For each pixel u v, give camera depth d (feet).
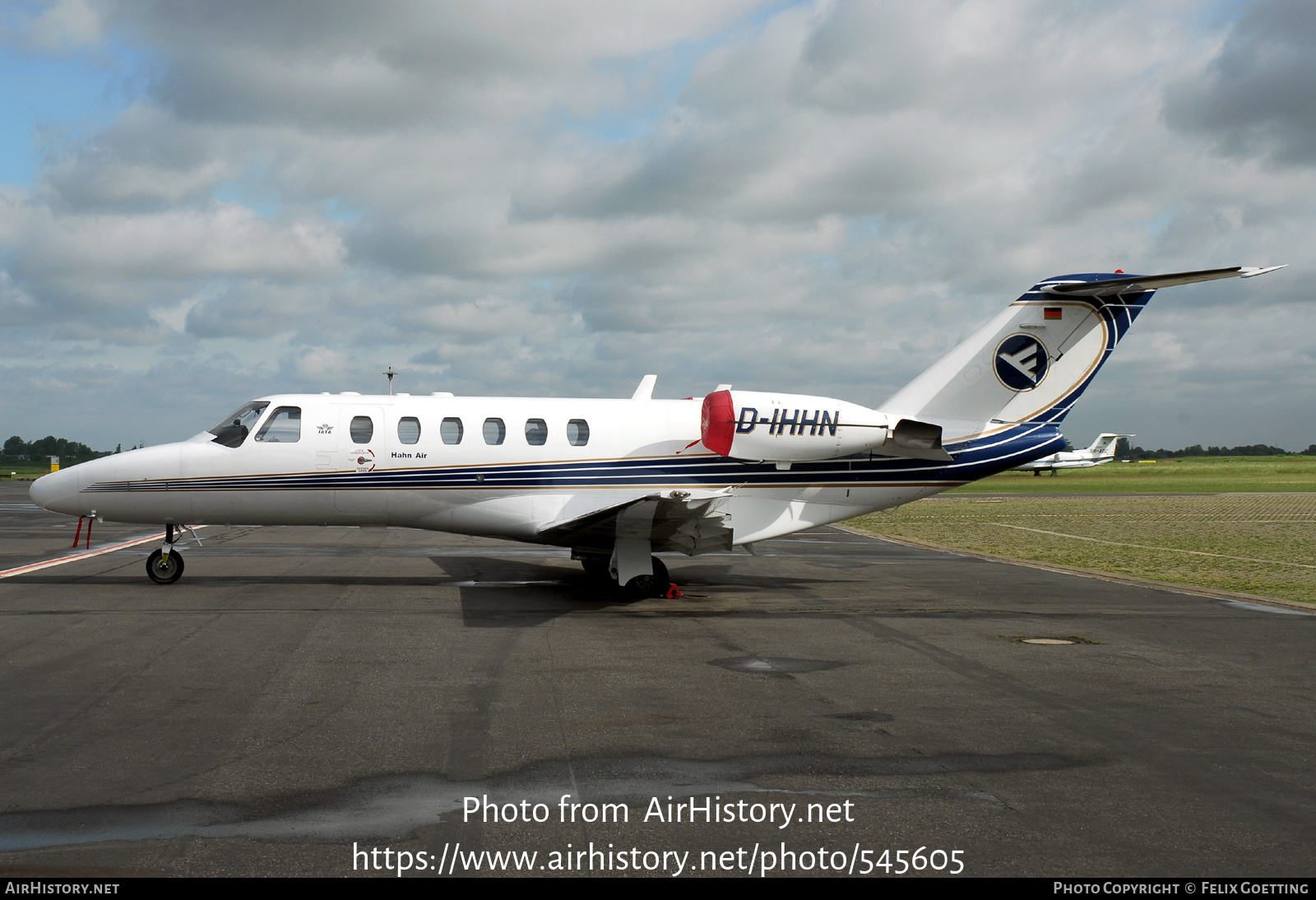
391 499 46.26
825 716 23.44
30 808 16.47
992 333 49.37
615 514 40.52
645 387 51.88
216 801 16.93
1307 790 18.52
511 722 22.30
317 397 47.09
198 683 25.72
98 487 44.96
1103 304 49.29
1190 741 21.75
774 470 48.03
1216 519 109.81
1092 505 140.87
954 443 49.11
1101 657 31.37
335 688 25.38
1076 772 19.40
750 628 36.24
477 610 39.34
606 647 31.86
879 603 43.45
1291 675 28.89
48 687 25.11
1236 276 42.78
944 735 21.98
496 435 46.70
